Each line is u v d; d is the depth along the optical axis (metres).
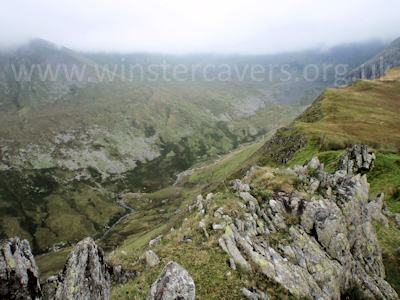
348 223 18.98
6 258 8.35
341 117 108.44
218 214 18.39
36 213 199.75
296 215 17.84
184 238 17.64
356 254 18.97
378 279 18.31
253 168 24.31
